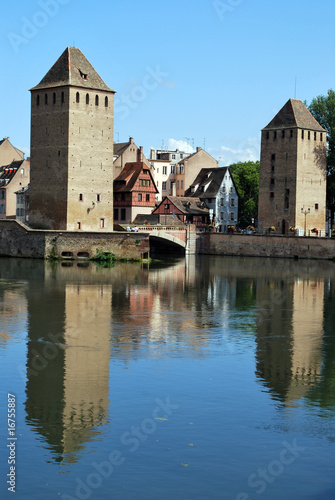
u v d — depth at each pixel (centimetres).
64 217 9944
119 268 8900
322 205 13188
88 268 8650
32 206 10400
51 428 2909
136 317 5253
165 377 3619
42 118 10194
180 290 6912
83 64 10138
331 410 3166
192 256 12131
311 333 4806
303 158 12812
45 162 10188
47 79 10150
